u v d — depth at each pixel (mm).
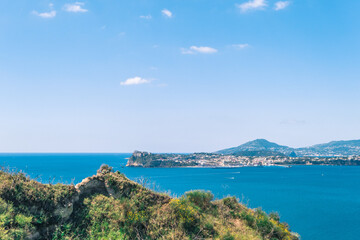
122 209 14172
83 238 12227
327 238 44812
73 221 12930
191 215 14930
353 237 45500
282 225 19781
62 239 11516
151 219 14156
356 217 60906
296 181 164125
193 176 199625
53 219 12109
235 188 119188
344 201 86438
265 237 16531
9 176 12586
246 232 16047
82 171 142250
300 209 69562
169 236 13305
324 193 106688
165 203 15578
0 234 9703
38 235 11305
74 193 13695
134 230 13336
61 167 184625
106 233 12789
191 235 13898
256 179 177875
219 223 16016
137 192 15477
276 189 118750
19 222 10797
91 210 13680
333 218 59406
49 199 12461
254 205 72375
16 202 11594
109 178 15406
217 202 19062
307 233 47406
